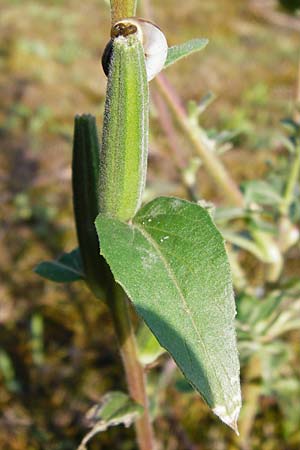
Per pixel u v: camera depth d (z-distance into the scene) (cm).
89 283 16
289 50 67
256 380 28
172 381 31
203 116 53
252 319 25
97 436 30
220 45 69
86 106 55
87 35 70
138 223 13
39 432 30
